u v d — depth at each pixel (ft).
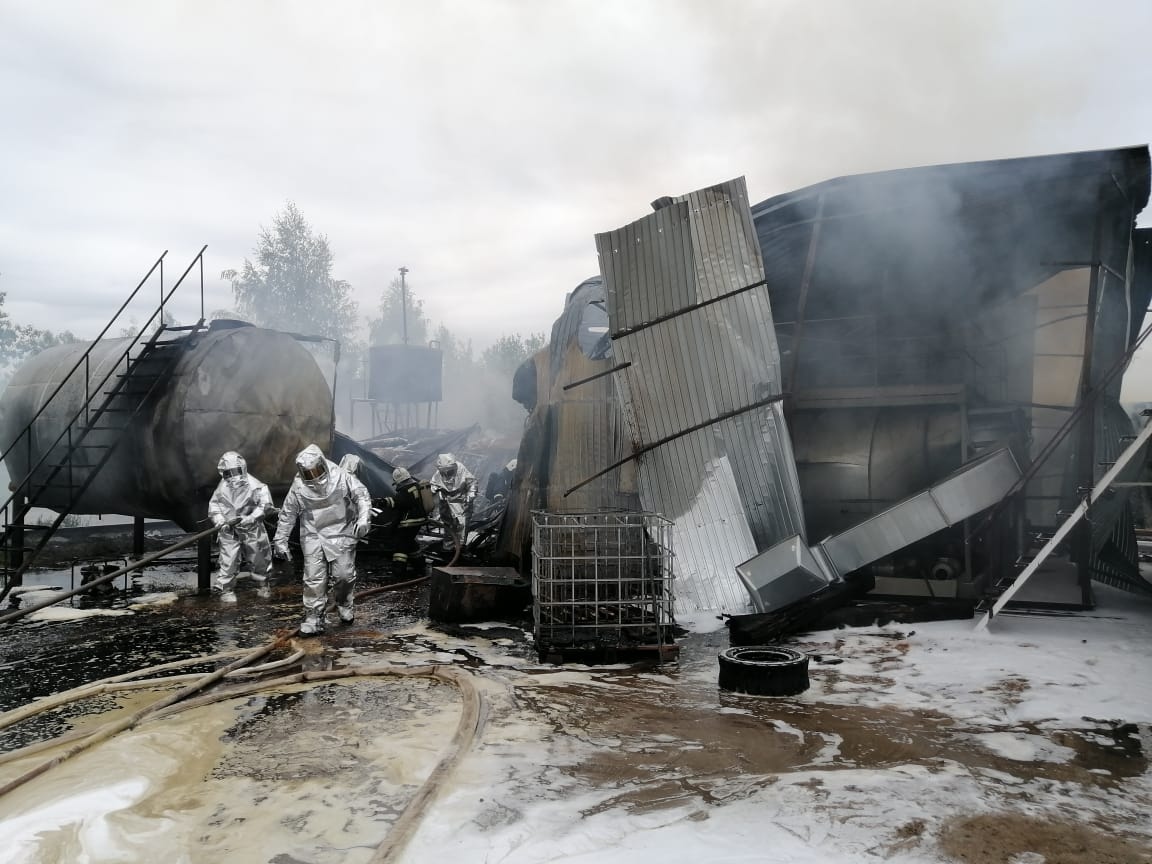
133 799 13.61
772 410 29.91
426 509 48.88
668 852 11.23
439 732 17.04
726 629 27.86
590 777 14.20
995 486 26.17
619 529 24.82
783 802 12.89
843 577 27.07
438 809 12.81
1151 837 11.58
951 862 10.87
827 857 11.03
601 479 34.73
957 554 30.04
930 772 14.12
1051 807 12.62
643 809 12.75
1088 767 14.34
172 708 18.58
